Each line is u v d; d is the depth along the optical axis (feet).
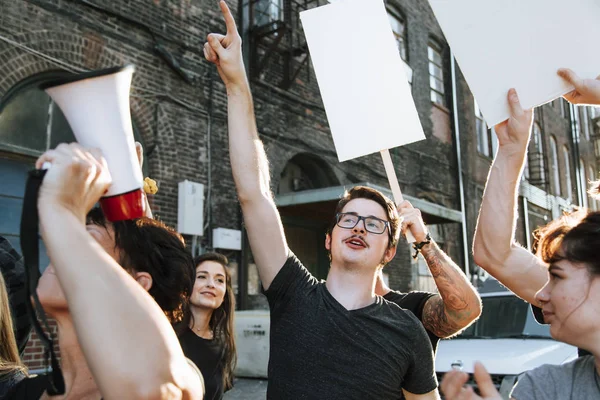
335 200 26.04
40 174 2.59
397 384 5.80
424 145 40.81
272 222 6.24
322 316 5.90
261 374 23.71
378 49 7.22
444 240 42.01
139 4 22.84
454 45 5.41
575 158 66.18
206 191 24.61
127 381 2.39
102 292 2.47
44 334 2.46
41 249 16.38
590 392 3.88
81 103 2.75
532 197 54.60
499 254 5.58
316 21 7.32
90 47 20.88
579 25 5.07
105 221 3.78
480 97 5.35
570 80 4.97
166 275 4.06
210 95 25.45
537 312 5.55
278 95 29.30
